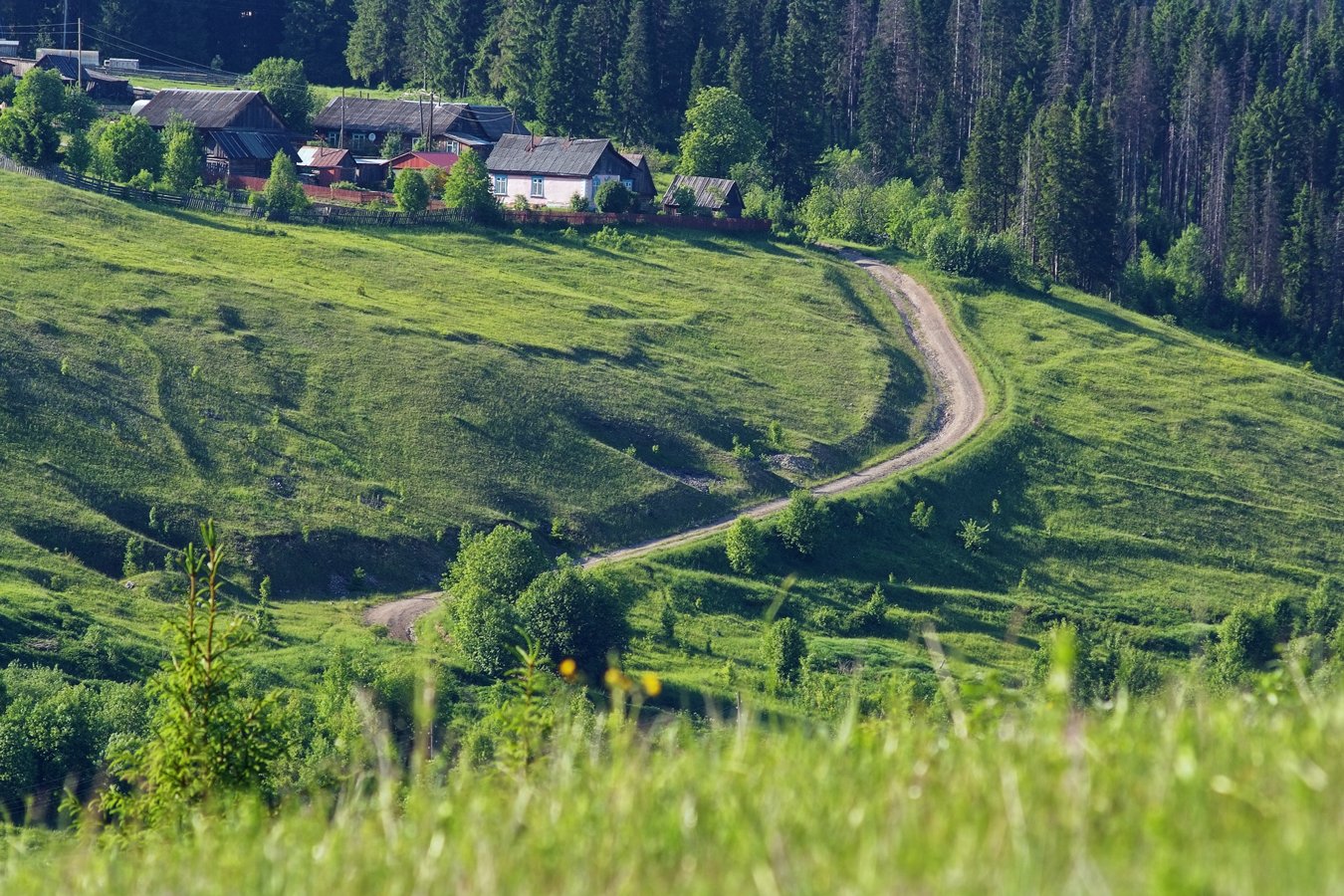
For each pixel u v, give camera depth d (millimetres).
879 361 145875
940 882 6996
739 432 124312
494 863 8438
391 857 9195
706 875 7695
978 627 98438
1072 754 8672
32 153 156000
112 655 68750
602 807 9188
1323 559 119875
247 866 9562
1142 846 7328
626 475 111500
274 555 90062
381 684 62344
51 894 10602
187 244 143375
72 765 53438
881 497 113500
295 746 17812
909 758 9500
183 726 16844
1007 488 122562
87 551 85125
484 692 71938
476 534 92625
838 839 7949
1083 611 104000
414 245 159000
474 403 116125
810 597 97062
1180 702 10289
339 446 106688
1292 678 11148
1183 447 137375
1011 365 152625
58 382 102625
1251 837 7254
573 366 128250
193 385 108688
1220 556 117438
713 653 84938
